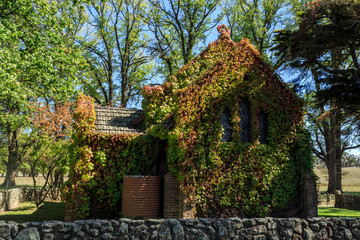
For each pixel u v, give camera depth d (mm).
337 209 19328
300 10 18250
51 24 18500
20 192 20406
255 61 12594
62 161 16672
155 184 10875
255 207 11328
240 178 11258
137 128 14000
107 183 11609
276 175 11914
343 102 17406
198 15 35812
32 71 17266
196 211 10328
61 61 19312
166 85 14508
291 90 12961
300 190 12242
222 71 11875
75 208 11172
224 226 6152
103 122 13625
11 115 18438
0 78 14891
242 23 35156
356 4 15523
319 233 6738
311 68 18484
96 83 38406
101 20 34969
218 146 11102
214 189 10750
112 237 5535
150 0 35469
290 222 6625
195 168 10555
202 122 11055
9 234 5047
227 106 11766
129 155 12086
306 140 12680
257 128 12102
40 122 17734
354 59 17484
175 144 10562
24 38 17844
